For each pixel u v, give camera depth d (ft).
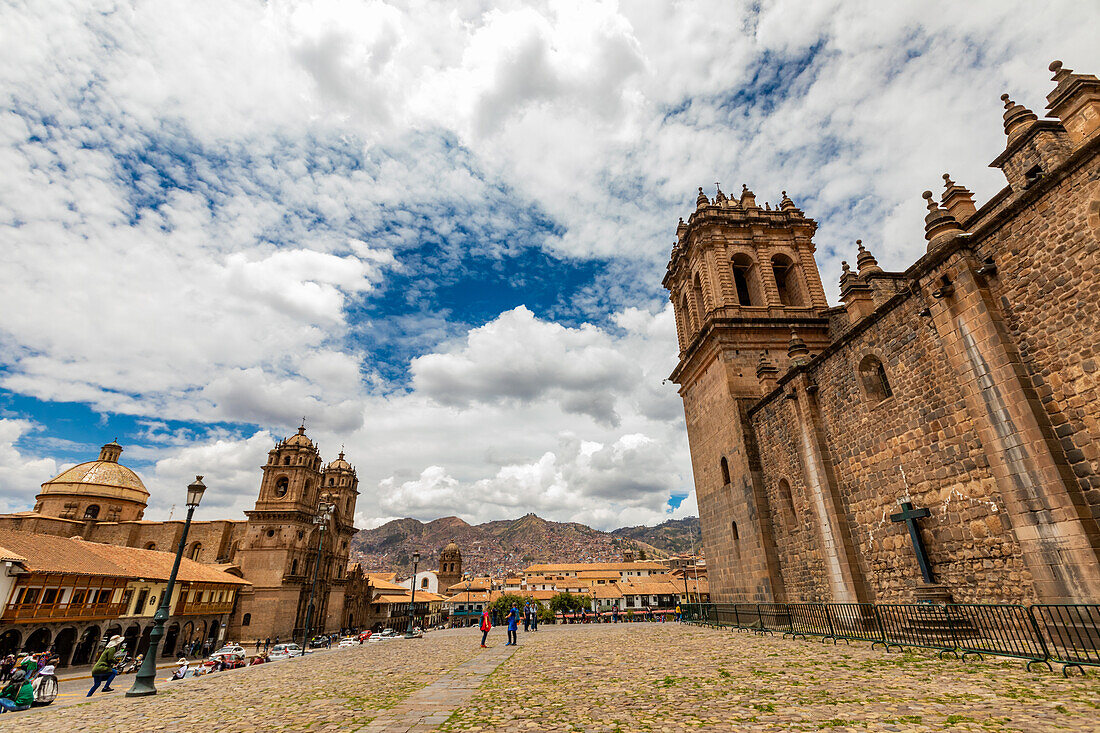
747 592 79.97
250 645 197.47
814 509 64.03
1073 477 34.68
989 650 33.78
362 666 56.80
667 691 29.91
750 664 38.14
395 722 26.25
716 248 101.04
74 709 38.27
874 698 24.85
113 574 134.51
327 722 27.32
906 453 50.62
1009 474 38.27
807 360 69.26
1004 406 38.70
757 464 80.79
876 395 56.70
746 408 85.76
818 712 22.91
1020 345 38.75
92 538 230.68
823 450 63.26
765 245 102.89
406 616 382.42
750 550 79.25
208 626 185.26
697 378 104.01
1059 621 34.22
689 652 48.73
